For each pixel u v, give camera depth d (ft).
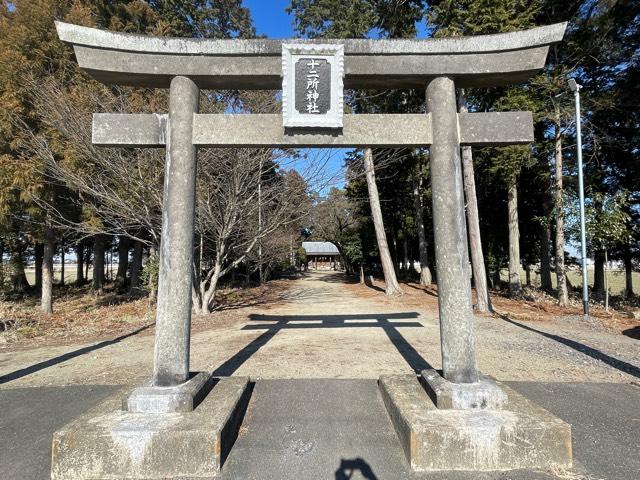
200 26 53.16
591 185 41.57
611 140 42.45
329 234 100.07
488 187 58.39
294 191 35.06
